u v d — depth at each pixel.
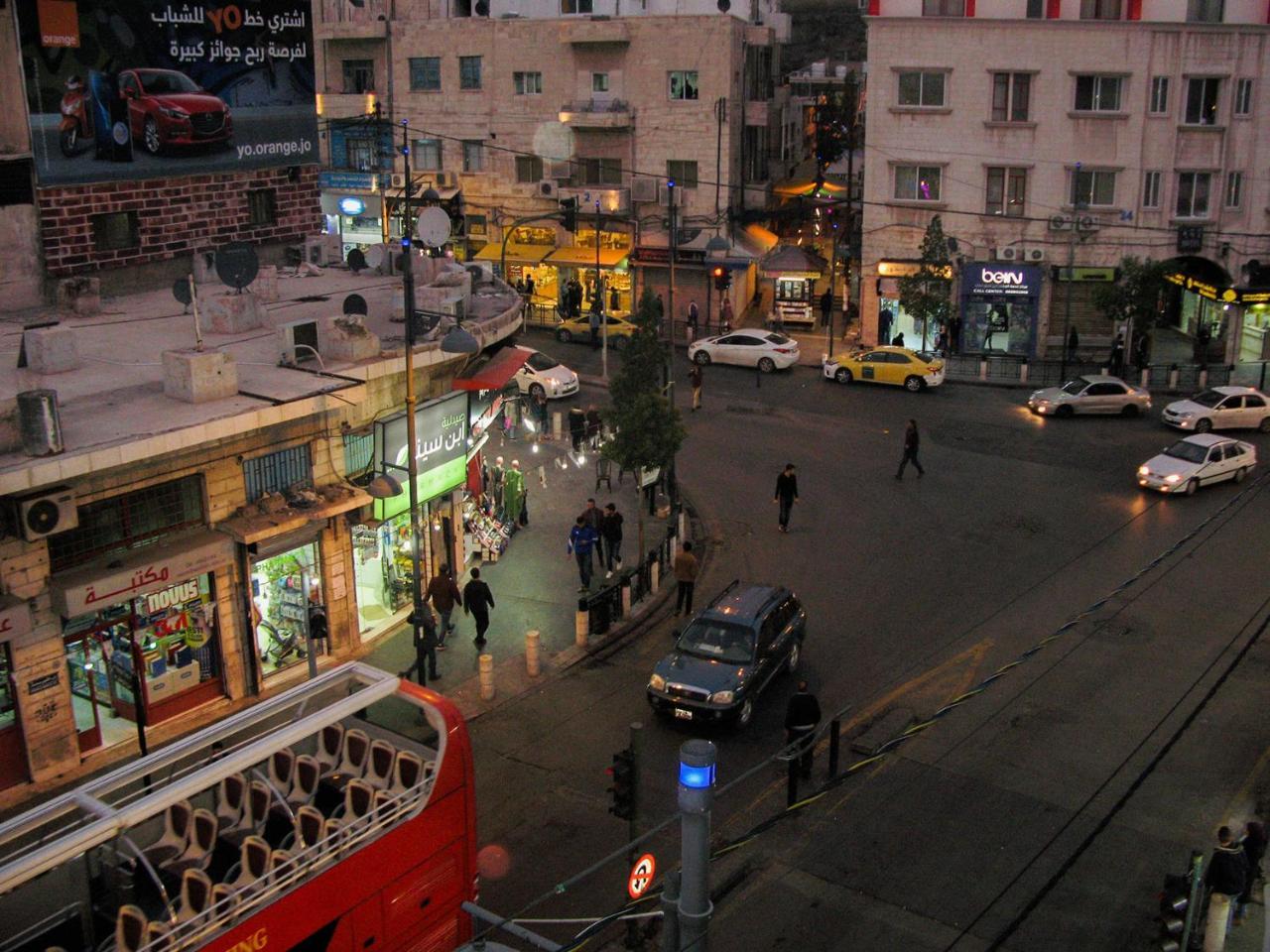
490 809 17.58
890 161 45.50
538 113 50.47
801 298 50.28
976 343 46.88
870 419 38.19
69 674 18.14
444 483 24.08
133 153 26.61
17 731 17.45
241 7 28.47
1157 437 36.50
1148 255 44.78
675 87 48.34
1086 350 46.12
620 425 25.56
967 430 37.12
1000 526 29.38
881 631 23.69
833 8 79.81
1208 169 44.31
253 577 20.59
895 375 41.41
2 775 17.38
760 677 20.33
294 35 30.02
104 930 10.34
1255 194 44.66
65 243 25.83
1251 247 45.03
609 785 18.25
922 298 43.91
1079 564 26.97
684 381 42.28
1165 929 14.20
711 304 49.94
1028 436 36.56
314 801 12.20
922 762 18.89
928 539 28.53
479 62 50.94
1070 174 44.44
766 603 21.33
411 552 24.14
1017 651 22.73
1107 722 20.09
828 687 21.42
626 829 17.11
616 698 21.03
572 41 48.53
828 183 57.59
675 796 17.98
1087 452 35.09
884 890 15.70
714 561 27.44
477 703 20.72
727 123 48.50
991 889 15.70
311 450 21.03
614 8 54.22
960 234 45.69
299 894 10.67
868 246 46.66
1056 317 46.09
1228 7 43.03
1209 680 21.56
